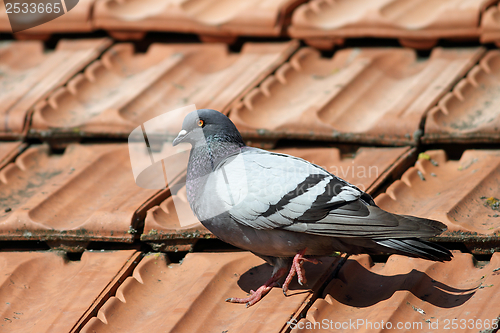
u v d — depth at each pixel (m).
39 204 6.81
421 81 8.48
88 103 9.09
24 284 6.10
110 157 7.99
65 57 10.22
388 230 5.21
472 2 9.06
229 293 5.79
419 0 9.84
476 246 5.89
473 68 8.51
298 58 9.44
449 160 7.62
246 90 8.63
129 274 6.09
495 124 7.21
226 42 10.11
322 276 5.80
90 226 6.38
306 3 10.01
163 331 5.14
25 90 9.26
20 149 8.29
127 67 10.11
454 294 5.45
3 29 10.82
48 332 5.25
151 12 10.35
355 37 9.43
